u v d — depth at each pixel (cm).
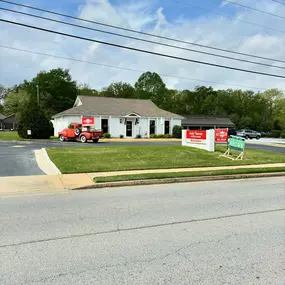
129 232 468
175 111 6725
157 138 3216
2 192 763
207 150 1692
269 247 409
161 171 1069
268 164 1322
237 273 334
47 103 6200
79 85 7706
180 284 310
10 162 1244
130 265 353
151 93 7050
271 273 335
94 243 421
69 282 313
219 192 795
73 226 496
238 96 7419
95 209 606
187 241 430
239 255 382
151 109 3528
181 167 1175
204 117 5034
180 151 1595
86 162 1206
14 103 6650
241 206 641
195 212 589
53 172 1046
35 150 1684
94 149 1656
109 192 786
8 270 339
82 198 711
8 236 447
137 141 2673
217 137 1723
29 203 656
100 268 345
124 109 3338
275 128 6397
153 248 404
